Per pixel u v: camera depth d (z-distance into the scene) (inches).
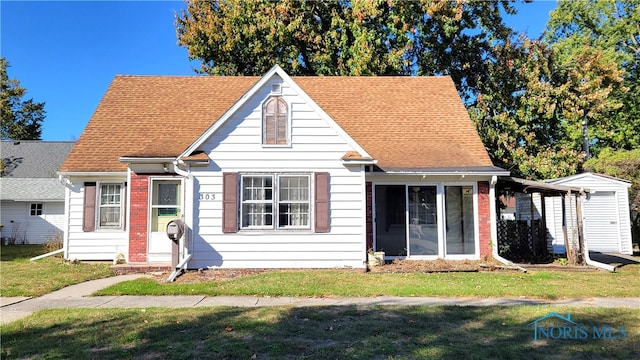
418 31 871.7
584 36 1218.6
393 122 629.6
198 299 337.7
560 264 530.9
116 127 607.5
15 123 1648.6
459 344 216.1
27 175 1151.0
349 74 890.1
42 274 451.5
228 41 917.8
